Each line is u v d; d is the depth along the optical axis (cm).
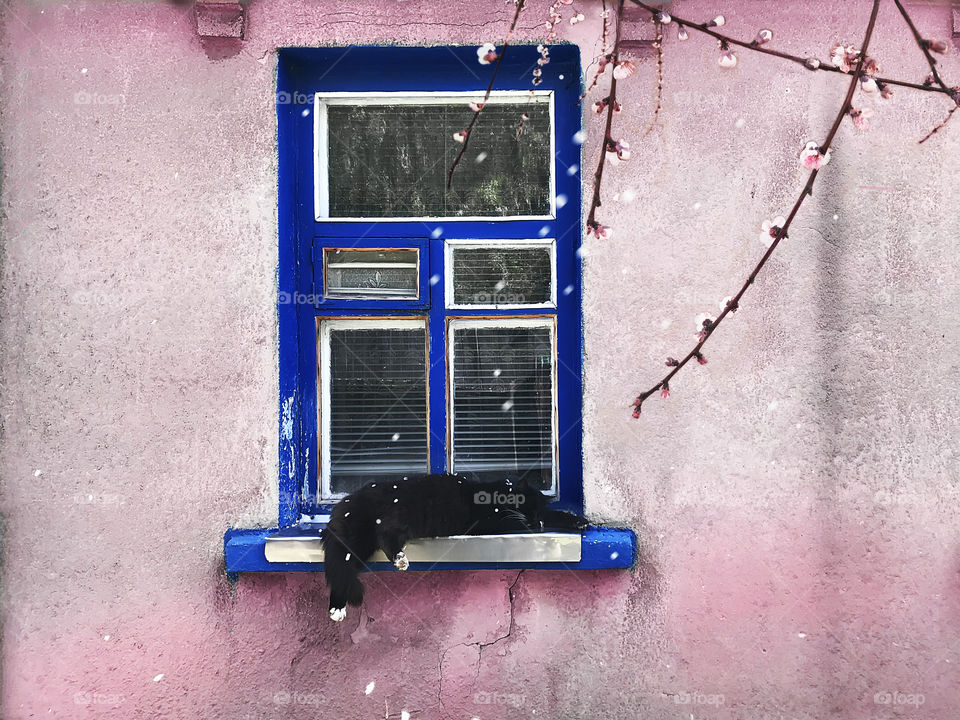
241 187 270
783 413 271
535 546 259
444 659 272
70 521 267
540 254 289
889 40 272
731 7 270
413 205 292
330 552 249
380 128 292
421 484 262
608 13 267
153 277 269
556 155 287
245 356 270
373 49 273
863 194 271
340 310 288
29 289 267
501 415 291
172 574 268
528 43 271
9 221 267
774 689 271
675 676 271
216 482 269
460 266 291
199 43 269
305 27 270
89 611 267
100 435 267
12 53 267
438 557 259
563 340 287
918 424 271
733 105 271
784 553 271
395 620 271
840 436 271
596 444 271
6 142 267
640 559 271
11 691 267
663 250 271
